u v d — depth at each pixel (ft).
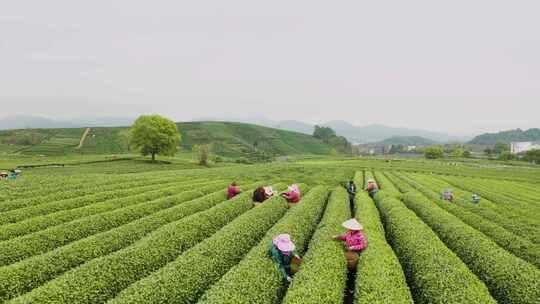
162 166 280.10
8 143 464.65
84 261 45.19
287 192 86.69
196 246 46.01
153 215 65.10
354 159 422.00
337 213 68.95
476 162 443.73
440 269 39.68
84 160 283.79
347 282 46.83
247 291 33.14
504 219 76.18
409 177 205.77
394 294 33.30
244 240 52.44
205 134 635.25
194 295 36.73
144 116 312.91
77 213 67.56
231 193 92.63
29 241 48.67
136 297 31.58
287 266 42.45
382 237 54.13
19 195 88.63
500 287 40.04
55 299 31.71
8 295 35.50
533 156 487.20
